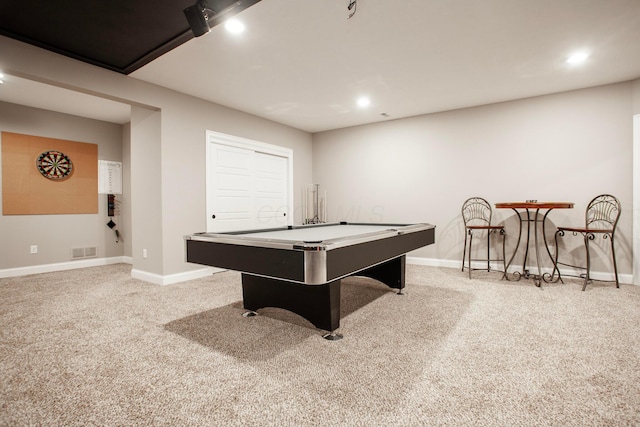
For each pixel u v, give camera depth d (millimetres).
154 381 1555
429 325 2268
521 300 2865
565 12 2252
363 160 5258
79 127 4824
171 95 3625
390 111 4527
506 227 4125
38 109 4414
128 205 5176
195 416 1284
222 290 3307
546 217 3881
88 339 2064
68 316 2512
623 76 3336
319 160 5750
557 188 3822
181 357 1807
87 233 4902
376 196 5141
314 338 2064
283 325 2303
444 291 3189
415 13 2260
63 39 2469
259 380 1557
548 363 1704
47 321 2398
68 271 4426
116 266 4855
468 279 3717
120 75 3162
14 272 4152
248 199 4609
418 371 1632
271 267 1686
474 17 2314
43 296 3098
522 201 4027
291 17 2295
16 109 4223
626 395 1408
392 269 3127
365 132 5227
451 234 4512
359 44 2691
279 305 2348
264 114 4648
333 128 5523
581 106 3680
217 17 2131
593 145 3621
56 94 3869
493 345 1933
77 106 4348
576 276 3721
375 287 3371
